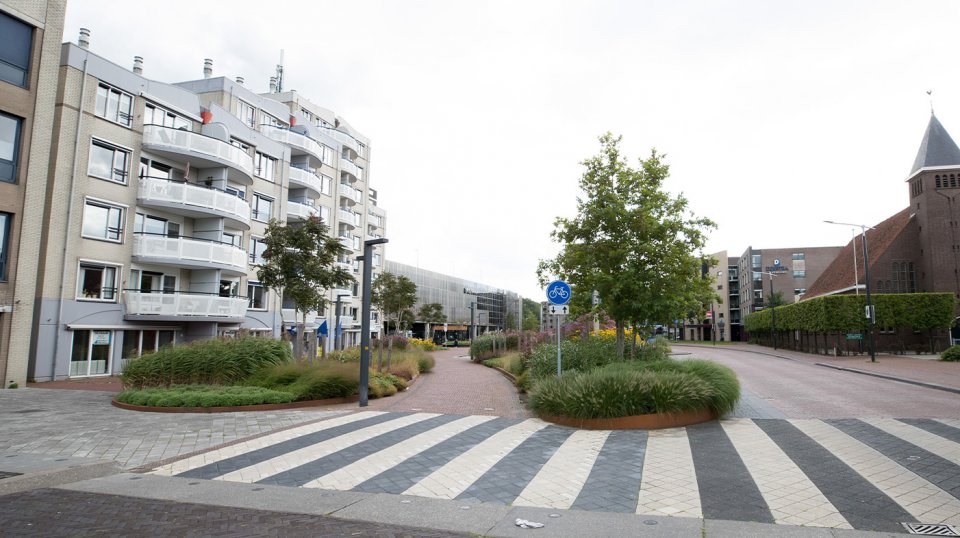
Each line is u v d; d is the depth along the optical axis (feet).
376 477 21.90
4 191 55.42
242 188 97.45
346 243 161.68
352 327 162.20
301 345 67.51
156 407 39.55
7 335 55.52
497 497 19.15
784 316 155.94
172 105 80.59
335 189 148.46
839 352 119.14
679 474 21.62
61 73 66.44
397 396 50.67
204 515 17.47
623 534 15.31
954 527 15.46
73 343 66.49
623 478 21.25
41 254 63.62
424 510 17.79
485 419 35.99
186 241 77.25
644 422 31.89
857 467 22.13
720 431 30.42
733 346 200.54
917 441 26.89
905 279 140.87
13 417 36.83
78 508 18.33
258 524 16.57
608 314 49.78
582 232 49.08
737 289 306.76
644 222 45.55
